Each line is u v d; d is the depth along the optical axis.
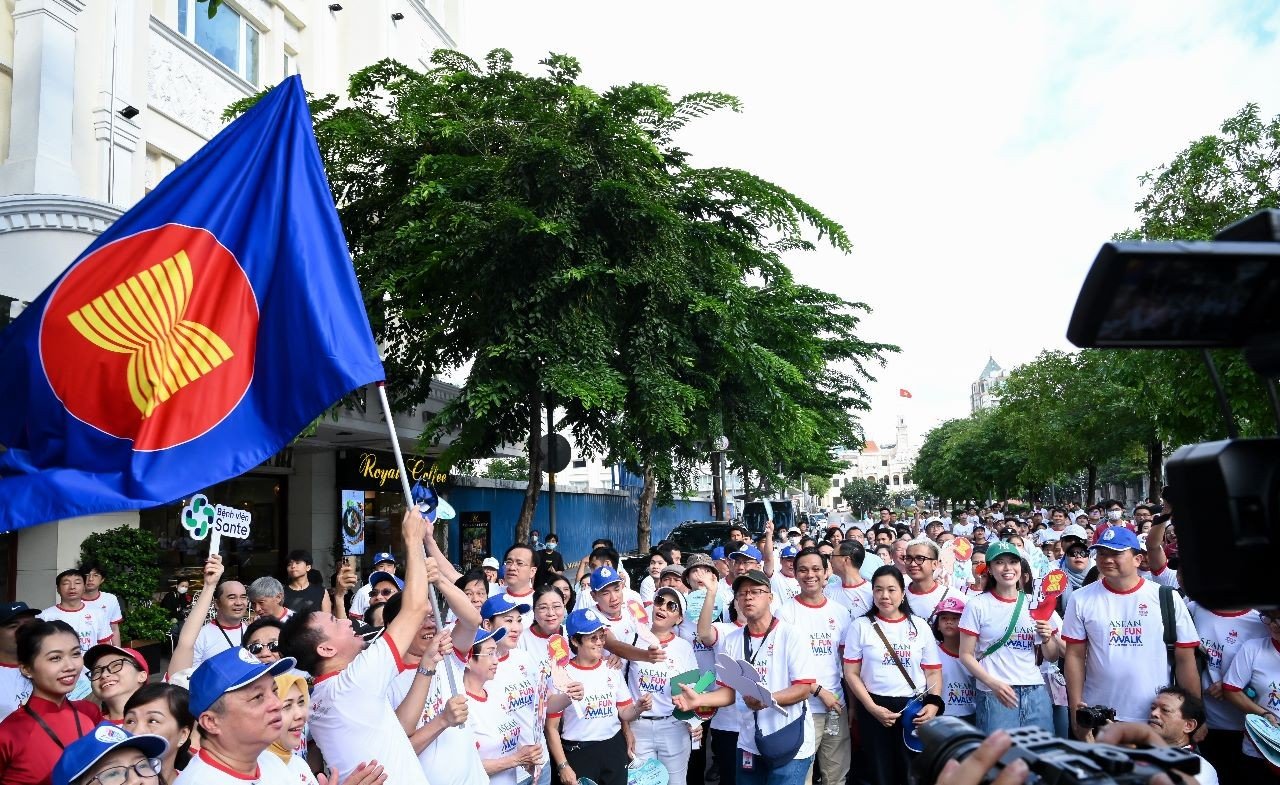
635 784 5.82
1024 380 32.41
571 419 14.30
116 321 4.64
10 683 5.19
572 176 10.91
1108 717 4.61
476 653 4.72
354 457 17.52
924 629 6.01
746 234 13.17
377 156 11.80
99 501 4.32
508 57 12.06
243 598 6.64
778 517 24.81
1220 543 1.38
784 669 5.50
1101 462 30.22
